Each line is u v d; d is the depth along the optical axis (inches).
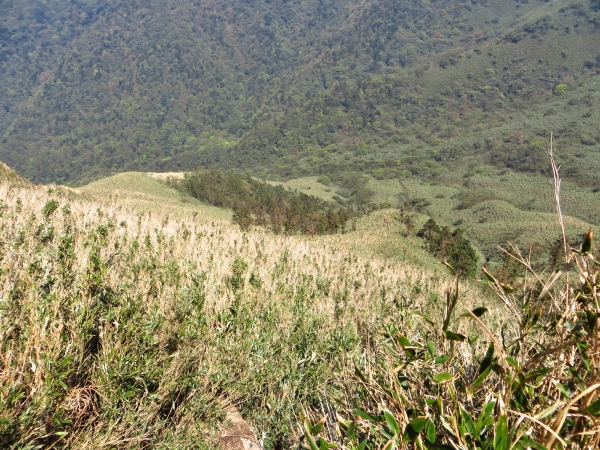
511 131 7066.9
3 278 146.1
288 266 412.2
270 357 168.4
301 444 91.4
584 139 6048.2
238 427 142.9
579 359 67.5
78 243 226.4
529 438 57.4
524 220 3735.2
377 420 69.1
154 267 235.5
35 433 94.3
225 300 210.2
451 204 4980.3
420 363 74.3
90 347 127.7
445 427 61.2
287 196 4355.3
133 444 110.8
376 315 241.6
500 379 70.9
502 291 71.6
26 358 104.5
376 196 5639.8
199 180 4020.7
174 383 128.7
